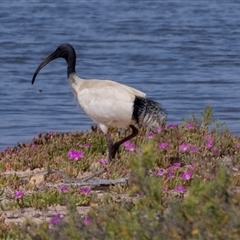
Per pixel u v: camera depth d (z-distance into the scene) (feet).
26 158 45.57
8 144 61.11
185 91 88.79
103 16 170.30
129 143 46.24
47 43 131.03
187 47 128.36
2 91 88.33
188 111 76.64
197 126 52.70
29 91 88.48
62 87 91.71
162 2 200.95
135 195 37.04
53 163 44.39
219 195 24.81
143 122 45.19
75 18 165.68
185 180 39.14
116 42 134.62
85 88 47.37
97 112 45.91
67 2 194.08
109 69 107.55
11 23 155.22
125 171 42.16
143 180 26.20
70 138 49.93
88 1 198.70
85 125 69.87
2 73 102.53
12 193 39.19
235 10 187.21
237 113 75.15
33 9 178.91
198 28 152.97
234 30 150.51
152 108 45.19
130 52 123.03
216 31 148.97
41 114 75.31
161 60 115.03
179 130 50.06
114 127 51.24
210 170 33.86
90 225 25.55
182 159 43.75
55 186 40.29
